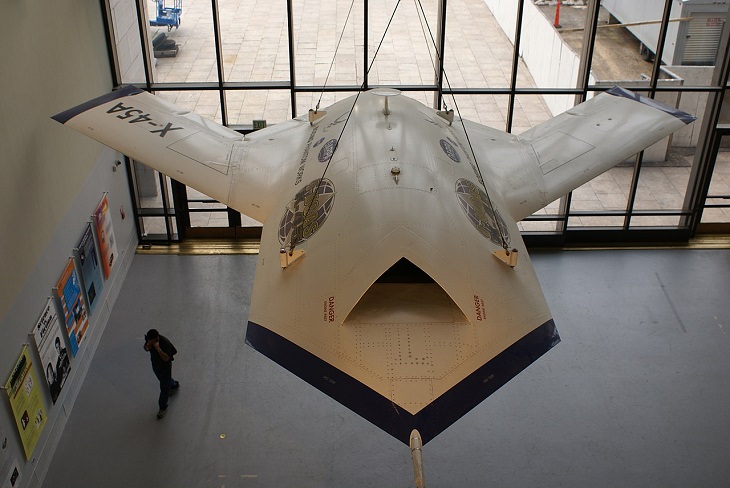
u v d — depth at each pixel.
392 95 8.66
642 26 14.70
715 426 11.82
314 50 14.85
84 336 12.72
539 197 9.59
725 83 15.07
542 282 15.54
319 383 6.12
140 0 14.31
